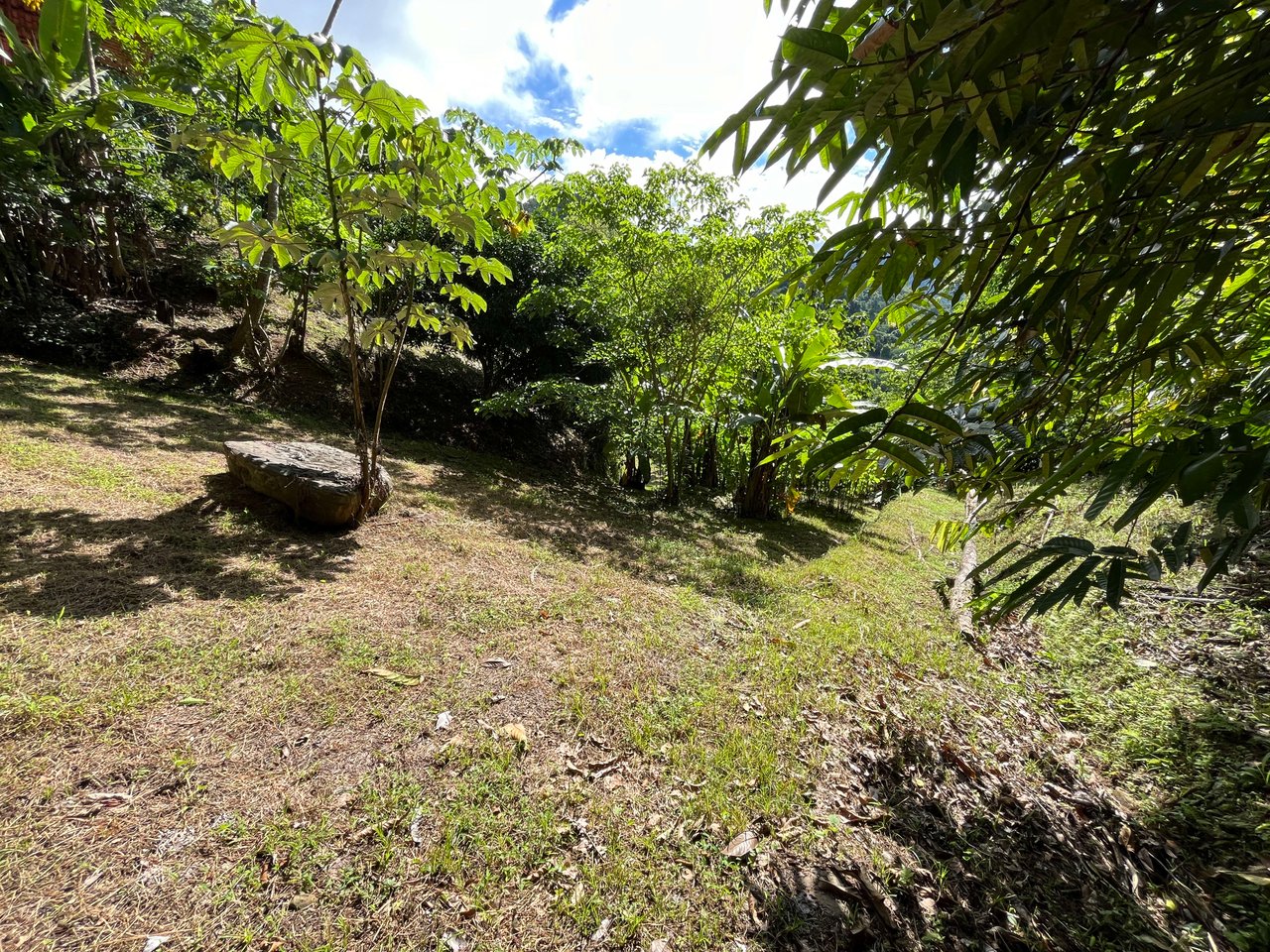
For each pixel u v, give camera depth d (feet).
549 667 8.63
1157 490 2.21
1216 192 2.44
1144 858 6.59
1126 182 2.51
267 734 6.16
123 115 16.80
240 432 17.24
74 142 18.72
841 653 10.72
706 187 21.12
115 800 5.02
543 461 29.43
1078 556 2.62
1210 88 1.95
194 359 21.17
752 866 5.61
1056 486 3.22
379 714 6.83
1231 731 8.48
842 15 1.98
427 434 25.91
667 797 6.32
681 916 4.97
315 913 4.44
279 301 29.58
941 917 5.45
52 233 19.24
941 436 2.64
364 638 8.39
